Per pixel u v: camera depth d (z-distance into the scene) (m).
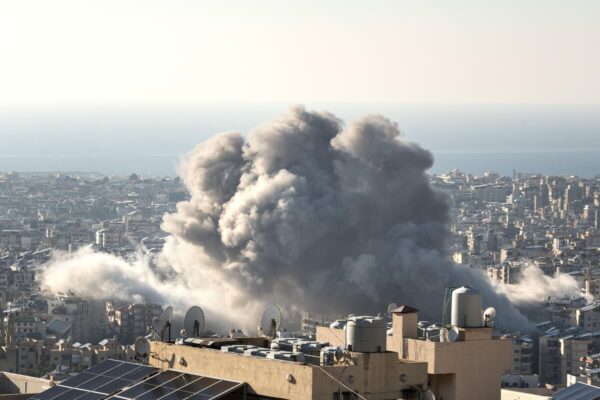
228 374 132.75
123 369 138.88
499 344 141.88
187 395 129.88
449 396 140.50
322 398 126.75
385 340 130.62
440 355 140.12
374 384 129.00
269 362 129.38
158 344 140.12
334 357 129.75
